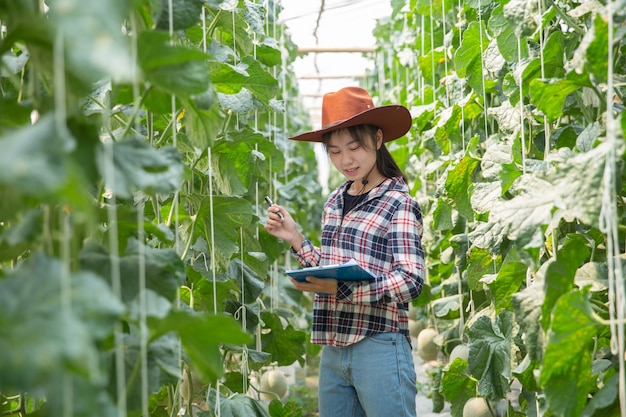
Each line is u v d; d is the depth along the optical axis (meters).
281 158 3.03
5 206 0.99
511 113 2.17
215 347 1.10
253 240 2.42
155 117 2.11
